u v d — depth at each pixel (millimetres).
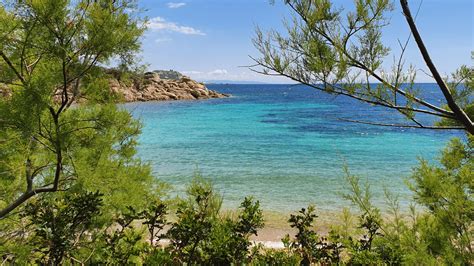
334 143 29625
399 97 3590
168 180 17828
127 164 5961
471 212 4129
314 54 3447
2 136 4293
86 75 4660
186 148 27219
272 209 13617
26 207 4387
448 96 3459
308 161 22750
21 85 4043
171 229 4828
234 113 55250
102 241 4367
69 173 5000
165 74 151625
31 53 4266
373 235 5203
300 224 5332
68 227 4102
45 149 5082
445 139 30516
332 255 5223
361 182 17578
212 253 4566
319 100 89938
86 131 5113
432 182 4602
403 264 4219
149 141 30297
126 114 5105
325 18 3457
